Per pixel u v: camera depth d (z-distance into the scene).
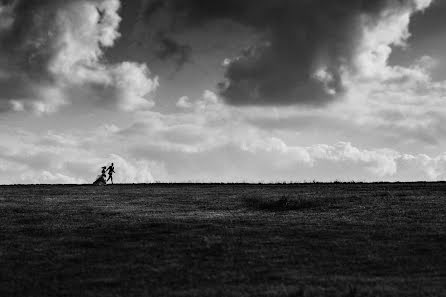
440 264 18.36
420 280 16.41
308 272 17.83
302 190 47.47
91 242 23.62
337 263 18.92
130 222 29.02
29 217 31.55
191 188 52.53
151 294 15.53
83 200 41.84
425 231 24.20
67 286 16.72
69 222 29.52
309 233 24.72
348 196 39.97
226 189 50.62
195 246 22.17
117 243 23.28
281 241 22.98
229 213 32.88
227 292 15.44
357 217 29.53
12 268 19.19
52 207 36.69
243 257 20.14
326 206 35.00
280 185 54.56
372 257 19.56
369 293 14.93
